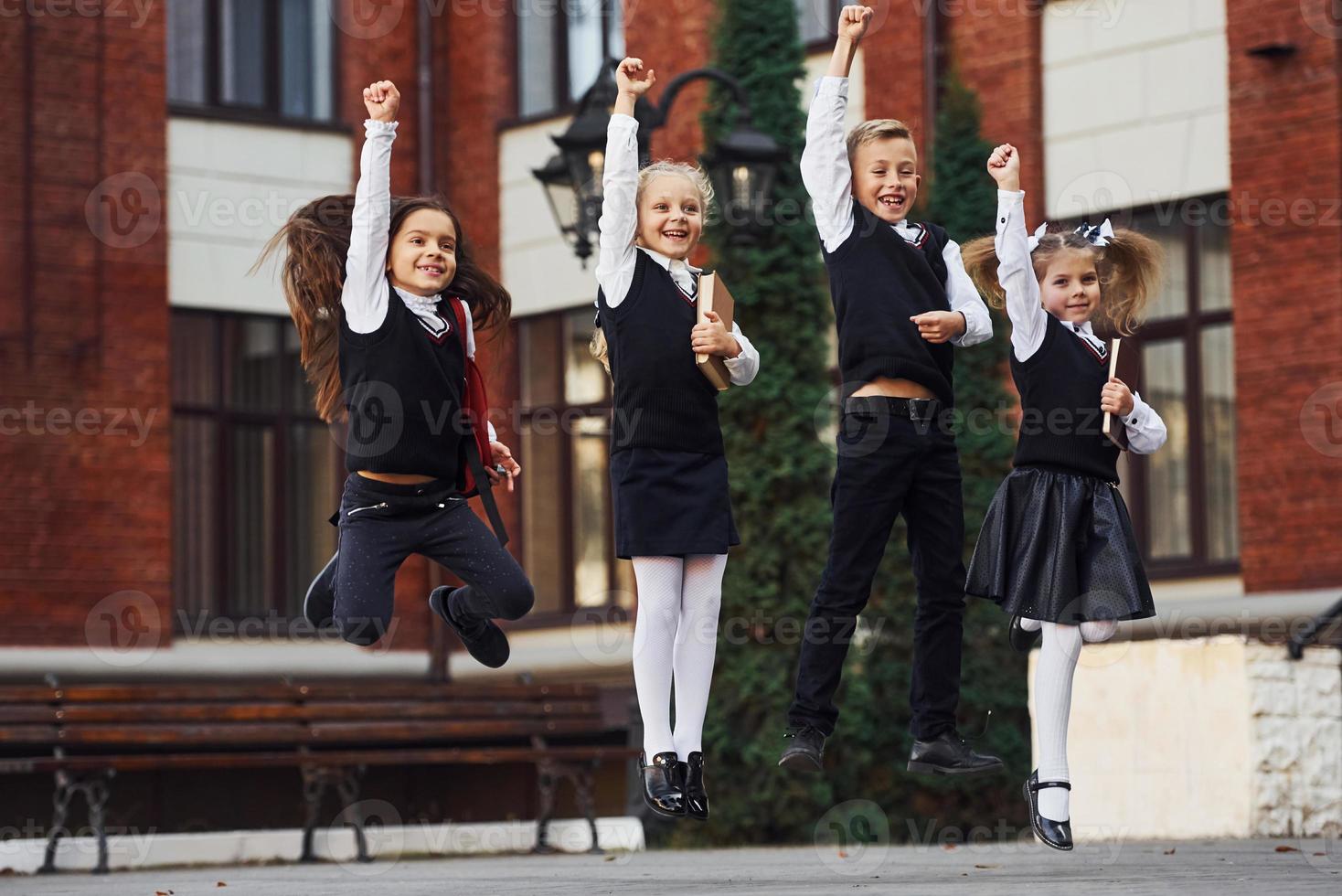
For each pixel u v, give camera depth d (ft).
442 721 48.62
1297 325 46.44
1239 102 47.80
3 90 53.93
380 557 21.81
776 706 46.09
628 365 22.11
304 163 59.77
